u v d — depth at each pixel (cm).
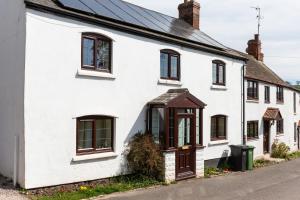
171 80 1485
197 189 1250
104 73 1199
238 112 1938
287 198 1162
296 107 3194
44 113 1039
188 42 1574
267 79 2403
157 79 1412
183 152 1417
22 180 1009
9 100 1114
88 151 1160
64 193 1051
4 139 1148
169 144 1363
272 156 2386
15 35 1080
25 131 995
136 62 1323
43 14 1041
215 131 1770
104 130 1220
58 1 1130
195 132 1475
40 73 1032
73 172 1109
